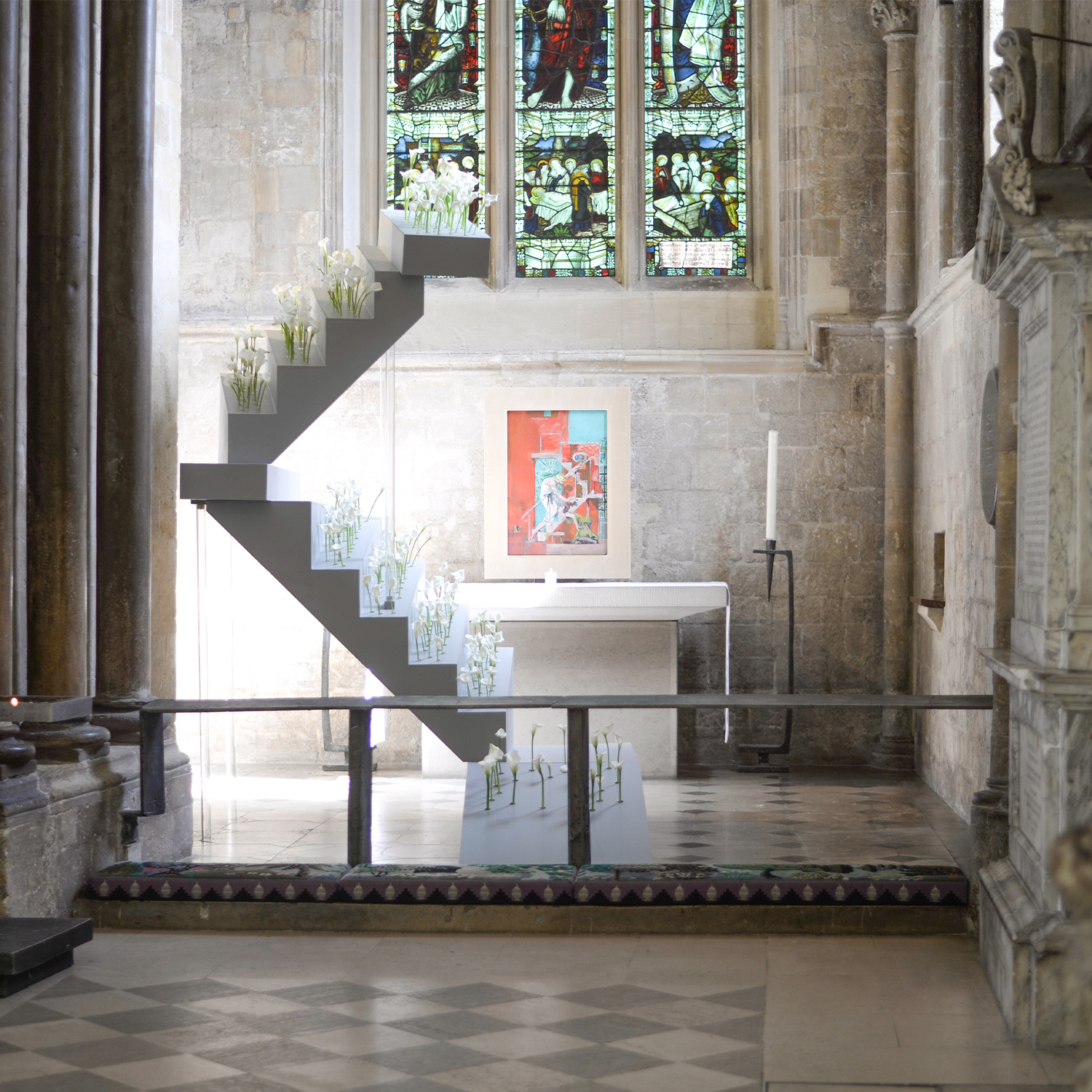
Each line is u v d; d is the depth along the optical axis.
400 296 6.59
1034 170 4.11
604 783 6.30
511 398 9.88
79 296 5.65
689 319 10.19
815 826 7.28
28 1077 3.54
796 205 9.93
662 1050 3.75
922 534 9.27
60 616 5.59
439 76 10.37
